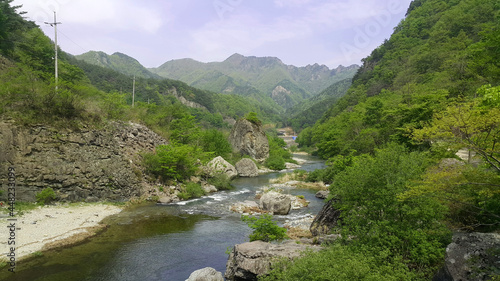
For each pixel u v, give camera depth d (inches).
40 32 2278.5
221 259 627.8
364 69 5920.3
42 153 965.2
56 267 558.6
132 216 932.0
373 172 484.4
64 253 622.8
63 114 1077.1
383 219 453.7
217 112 7514.8
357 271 331.6
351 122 2224.4
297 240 641.6
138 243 703.7
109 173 1098.7
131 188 1136.8
